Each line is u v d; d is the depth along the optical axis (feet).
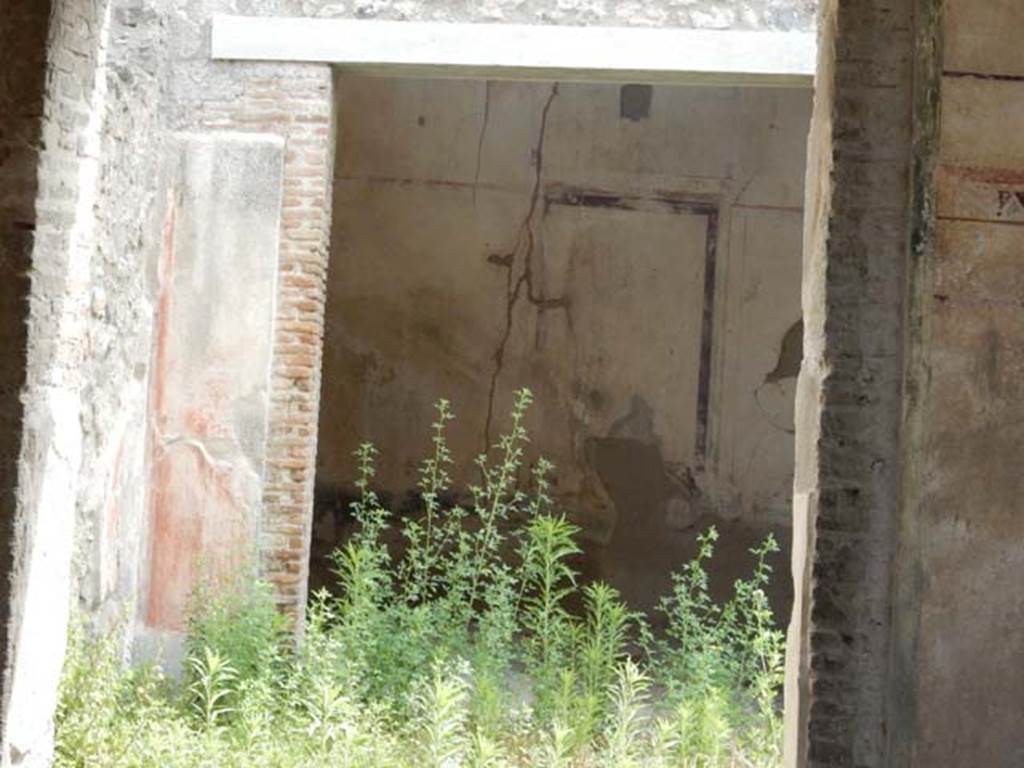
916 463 10.30
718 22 23.84
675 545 34.53
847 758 10.52
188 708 21.06
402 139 35.27
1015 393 10.26
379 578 24.90
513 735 21.17
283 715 20.30
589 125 35.22
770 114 35.06
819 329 10.91
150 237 23.89
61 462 12.67
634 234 35.12
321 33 24.17
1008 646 10.16
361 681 21.97
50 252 12.00
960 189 10.37
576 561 34.55
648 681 22.79
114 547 22.40
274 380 24.03
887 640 10.51
